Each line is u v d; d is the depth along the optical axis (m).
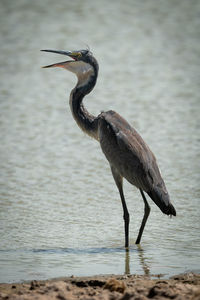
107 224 12.51
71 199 14.29
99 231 12.05
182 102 25.86
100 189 15.21
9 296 7.99
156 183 11.12
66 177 16.27
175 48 38.53
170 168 16.94
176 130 21.28
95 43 39.38
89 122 12.69
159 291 8.00
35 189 15.12
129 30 43.53
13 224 12.42
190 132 21.02
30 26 44.00
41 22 45.38
